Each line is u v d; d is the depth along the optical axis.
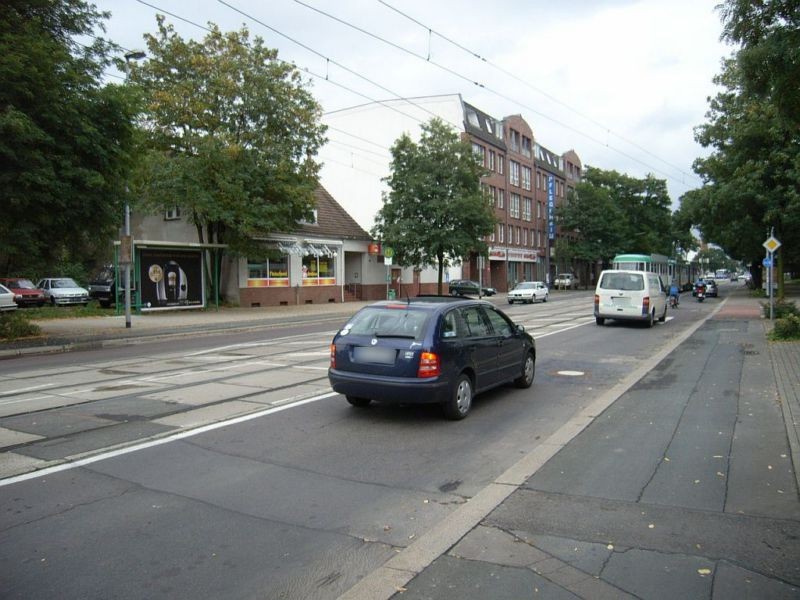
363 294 40.62
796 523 4.31
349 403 8.28
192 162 25.77
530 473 5.43
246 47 28.38
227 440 6.59
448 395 7.23
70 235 17.17
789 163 24.59
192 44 27.70
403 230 35.56
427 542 4.06
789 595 3.35
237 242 28.48
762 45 7.19
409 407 8.16
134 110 16.98
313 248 34.09
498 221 37.75
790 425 6.88
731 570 3.64
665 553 3.87
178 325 21.28
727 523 4.32
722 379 10.02
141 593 3.46
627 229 71.06
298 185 28.59
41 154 14.78
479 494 4.96
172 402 8.48
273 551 3.99
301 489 5.13
